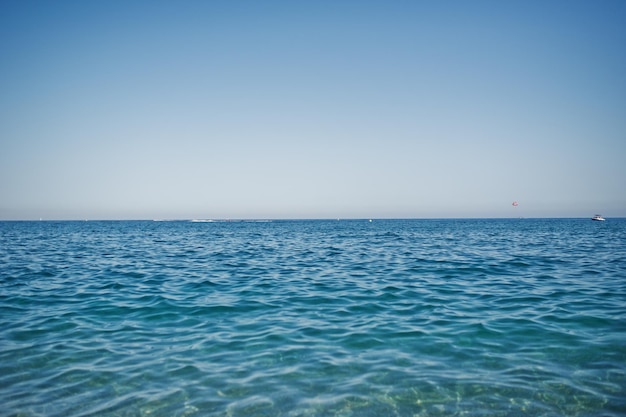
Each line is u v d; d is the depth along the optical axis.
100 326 10.48
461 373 7.52
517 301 12.83
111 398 6.62
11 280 17.22
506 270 19.38
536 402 6.47
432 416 6.12
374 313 11.65
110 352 8.60
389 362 8.05
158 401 6.53
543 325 10.23
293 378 7.35
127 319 11.15
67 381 7.21
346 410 6.27
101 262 23.72
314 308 12.31
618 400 6.50
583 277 17.19
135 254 28.91
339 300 13.32
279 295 14.15
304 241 44.19
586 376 7.34
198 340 9.38
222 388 6.96
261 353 8.55
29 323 10.73
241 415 6.12
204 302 13.12
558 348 8.67
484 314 11.36
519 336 9.45
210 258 26.14
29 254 28.69
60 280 17.23
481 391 6.84
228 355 8.44
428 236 52.41
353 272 19.31
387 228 89.88
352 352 8.59
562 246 33.66
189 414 6.16
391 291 14.63
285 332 9.95
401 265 21.66
